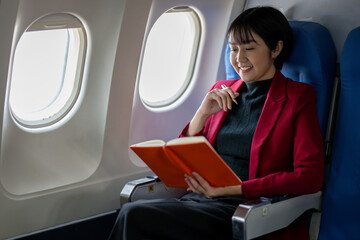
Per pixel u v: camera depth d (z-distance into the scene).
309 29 2.20
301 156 1.96
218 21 2.75
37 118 2.42
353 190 2.06
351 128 2.07
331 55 2.23
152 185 2.24
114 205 2.62
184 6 2.57
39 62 2.45
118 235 1.85
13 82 2.27
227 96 2.16
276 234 1.95
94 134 2.54
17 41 2.09
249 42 2.10
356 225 2.05
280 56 2.21
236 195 2.05
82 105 2.50
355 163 2.05
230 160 2.16
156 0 2.36
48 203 2.38
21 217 2.30
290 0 2.54
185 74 2.85
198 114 2.26
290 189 1.89
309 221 2.21
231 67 2.45
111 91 2.43
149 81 2.72
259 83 2.17
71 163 2.49
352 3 2.26
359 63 2.03
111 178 2.59
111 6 2.27
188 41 2.81
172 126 2.82
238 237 1.72
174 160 1.86
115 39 2.34
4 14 1.87
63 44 2.42
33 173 2.35
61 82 2.49
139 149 1.95
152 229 1.82
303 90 2.08
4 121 2.19
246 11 2.16
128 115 2.55
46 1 2.05
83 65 2.44
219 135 2.22
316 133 2.00
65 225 2.48
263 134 2.06
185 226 1.84
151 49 2.69
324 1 2.37
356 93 2.06
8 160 2.27
